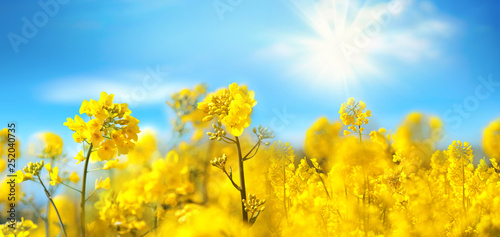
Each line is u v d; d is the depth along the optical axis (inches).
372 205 35.2
